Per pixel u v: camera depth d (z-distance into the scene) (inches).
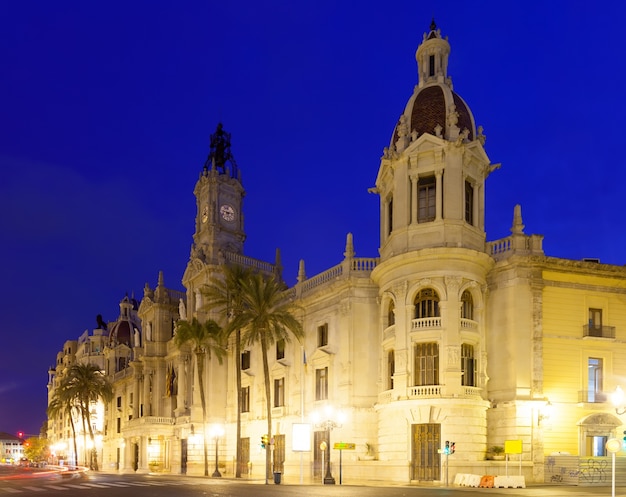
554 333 1812.3
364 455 1961.1
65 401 4370.1
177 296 3740.2
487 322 1865.2
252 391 2684.5
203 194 3208.7
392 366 1945.1
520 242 1841.8
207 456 2760.8
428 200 1911.9
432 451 1732.3
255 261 3120.1
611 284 1886.1
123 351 4899.1
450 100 1966.0
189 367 3186.5
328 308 2241.6
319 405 2186.3
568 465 1647.4
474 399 1732.3
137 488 1472.7
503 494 1184.8
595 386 1834.4
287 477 2165.4
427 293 1838.1
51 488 1545.3
